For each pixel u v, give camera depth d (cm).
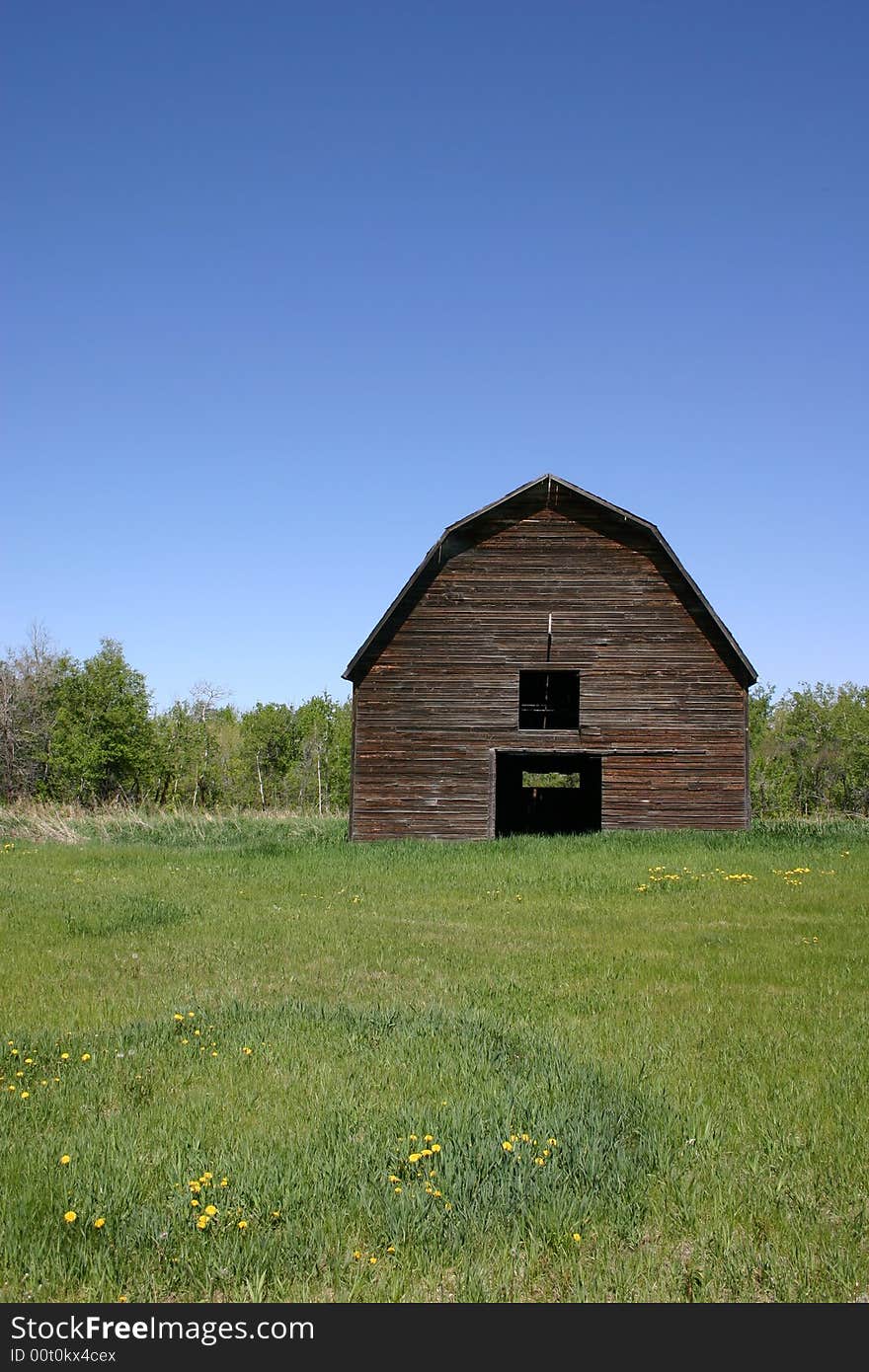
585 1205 629
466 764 3164
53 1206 623
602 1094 812
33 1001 1141
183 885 2172
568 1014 1102
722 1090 841
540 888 2114
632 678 3180
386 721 3175
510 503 3222
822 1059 929
